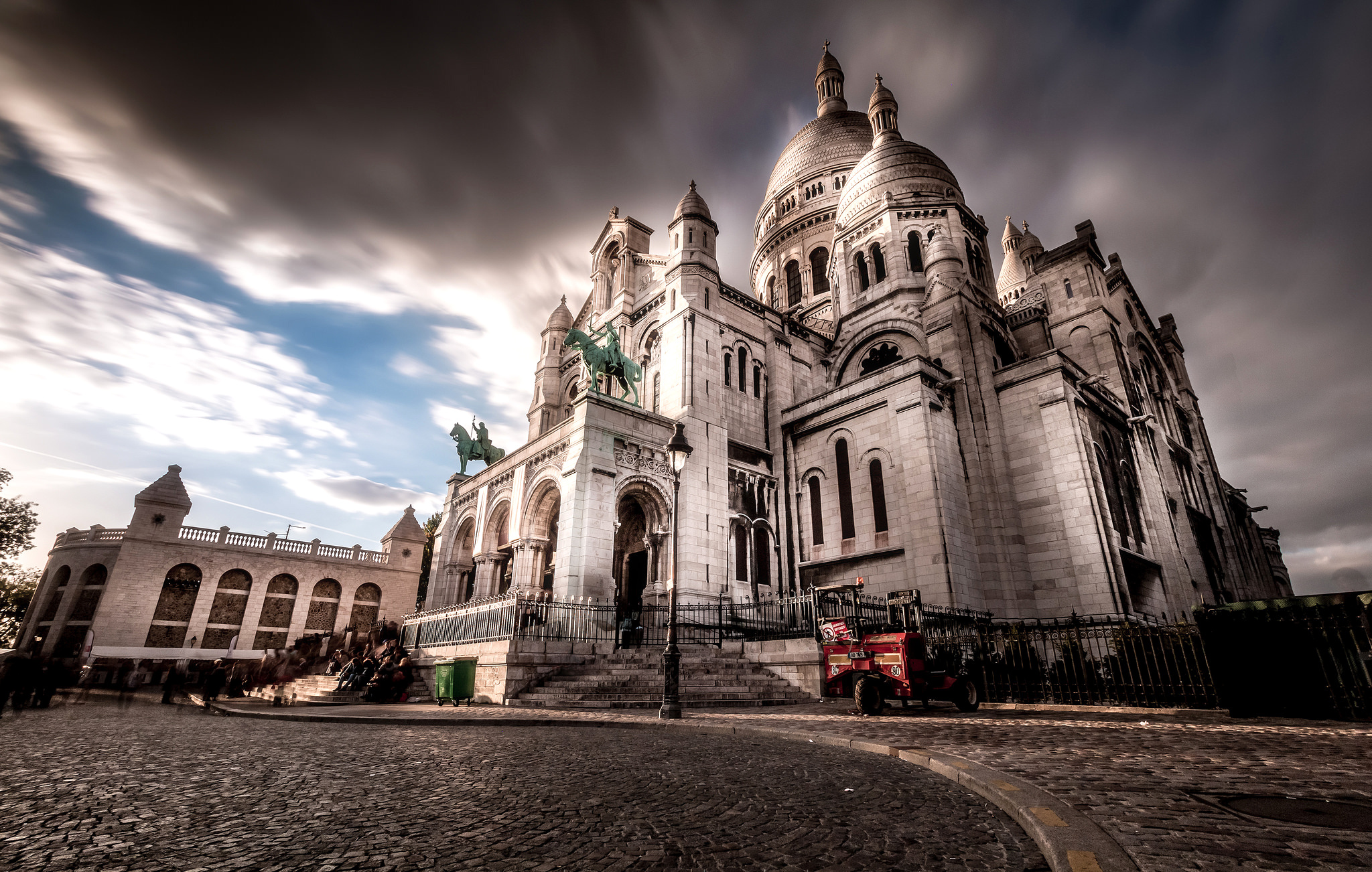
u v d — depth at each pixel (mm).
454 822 5355
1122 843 4324
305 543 42531
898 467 27172
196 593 37969
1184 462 39250
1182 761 7465
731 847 4711
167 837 4898
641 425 26906
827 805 5945
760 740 10523
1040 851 4551
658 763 8242
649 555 26625
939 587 24391
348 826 5219
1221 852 4098
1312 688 11969
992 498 27422
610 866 4293
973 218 38562
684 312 30844
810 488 31188
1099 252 39125
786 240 55469
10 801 6117
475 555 30375
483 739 10609
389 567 45188
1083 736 9812
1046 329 36781
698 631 24188
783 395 34469
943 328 31781
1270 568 53750
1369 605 11539
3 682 17734
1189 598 30156
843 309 39531
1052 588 25375
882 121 45188
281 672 27250
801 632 22578
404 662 20750
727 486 29172
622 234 38156
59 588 38500
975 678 17203
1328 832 4508
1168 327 49031
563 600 22203
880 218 38500
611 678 17750
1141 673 15305
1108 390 31609
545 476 26438
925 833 5043
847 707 15391
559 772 7574
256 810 5734
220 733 11773
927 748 8750
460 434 36062
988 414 28875
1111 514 27531
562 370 39875
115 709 19109
